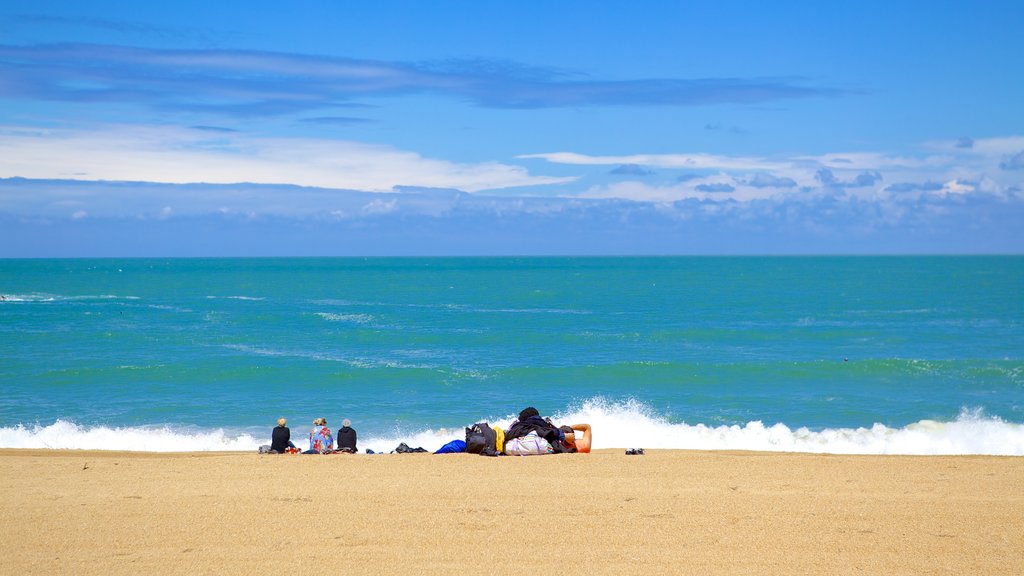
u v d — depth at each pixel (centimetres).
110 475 1254
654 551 830
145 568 773
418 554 819
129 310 7144
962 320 6369
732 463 1383
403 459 1425
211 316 6488
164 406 2812
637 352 4362
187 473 1273
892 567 779
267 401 2923
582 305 8338
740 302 8712
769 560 802
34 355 4047
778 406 2853
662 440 2316
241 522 942
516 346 4644
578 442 1580
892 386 3231
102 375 3422
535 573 759
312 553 822
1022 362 3697
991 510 1005
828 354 4262
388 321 6219
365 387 3225
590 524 935
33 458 1458
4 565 780
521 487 1148
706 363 3725
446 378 3416
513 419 2633
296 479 1213
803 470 1309
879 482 1198
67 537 878
